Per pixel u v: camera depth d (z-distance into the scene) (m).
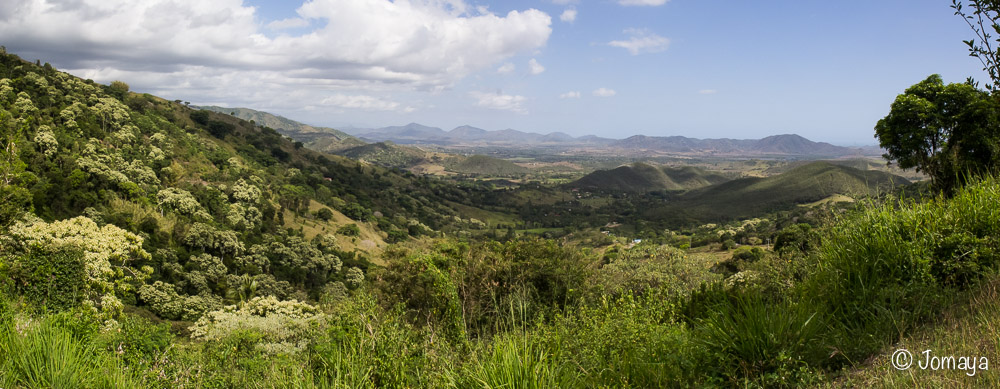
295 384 3.04
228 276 45.44
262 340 14.95
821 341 2.76
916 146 12.95
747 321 2.82
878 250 3.39
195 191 70.62
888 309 2.97
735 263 23.06
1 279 10.89
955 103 12.11
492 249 11.10
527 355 2.50
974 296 2.80
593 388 2.79
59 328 4.08
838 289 3.29
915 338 2.60
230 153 109.81
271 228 72.19
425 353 3.21
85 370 3.60
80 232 28.50
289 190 99.81
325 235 76.81
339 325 3.48
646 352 3.12
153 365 4.70
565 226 144.00
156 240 47.94
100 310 21.97
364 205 117.75
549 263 9.45
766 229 62.59
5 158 11.96
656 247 23.03
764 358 2.65
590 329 3.48
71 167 53.09
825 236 4.16
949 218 3.44
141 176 65.44
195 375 4.90
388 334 3.15
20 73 79.75
